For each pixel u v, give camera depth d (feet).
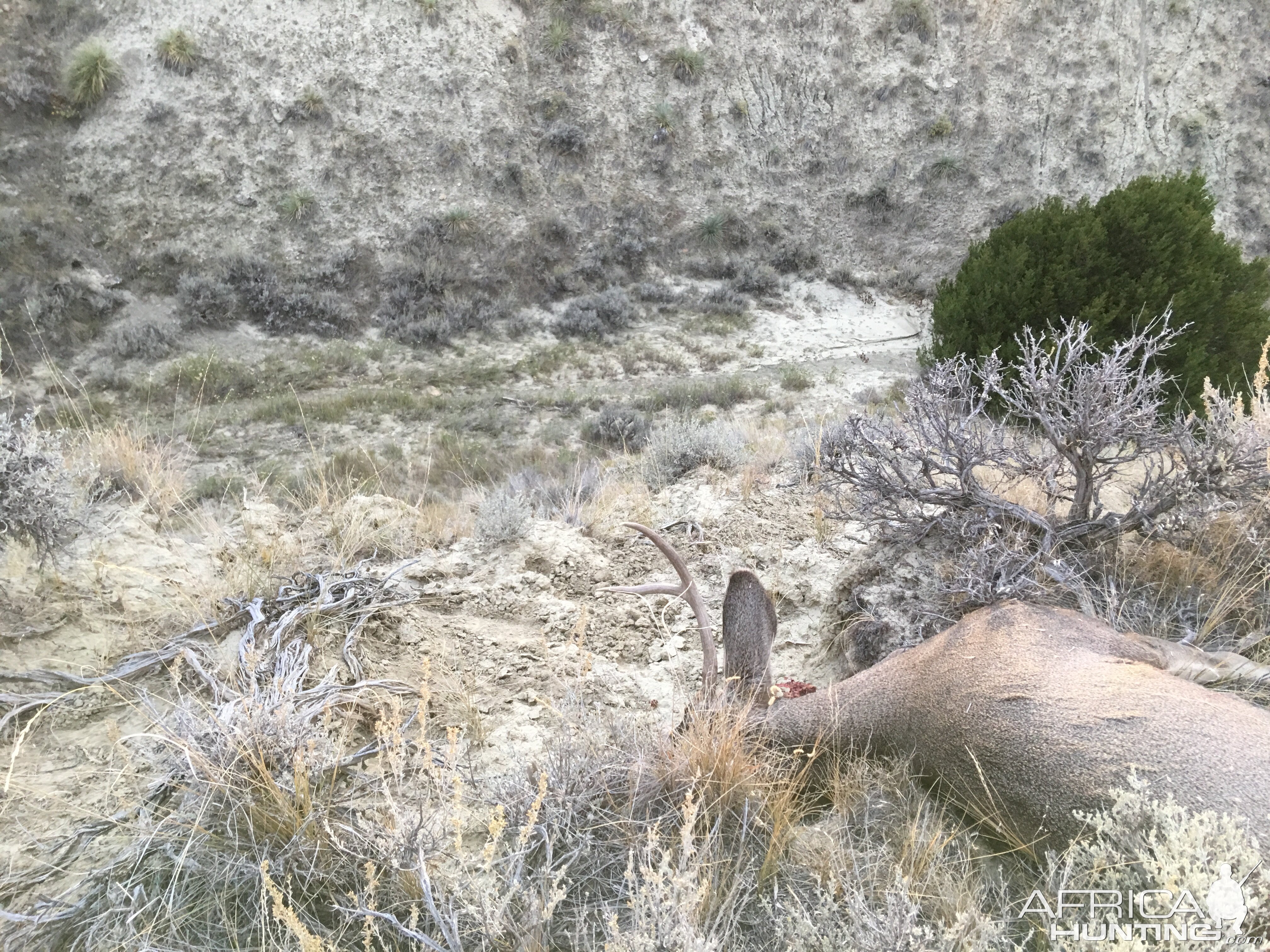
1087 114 98.89
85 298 72.54
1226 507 11.94
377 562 17.20
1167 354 33.06
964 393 14.35
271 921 8.70
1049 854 8.02
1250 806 7.17
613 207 90.48
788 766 10.78
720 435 26.25
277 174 83.35
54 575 14.01
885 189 94.99
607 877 9.45
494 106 90.02
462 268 83.30
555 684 13.14
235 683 12.07
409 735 11.78
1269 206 96.84
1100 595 12.35
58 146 79.56
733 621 11.60
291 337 75.10
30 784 10.37
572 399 68.33
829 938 7.86
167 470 20.83
